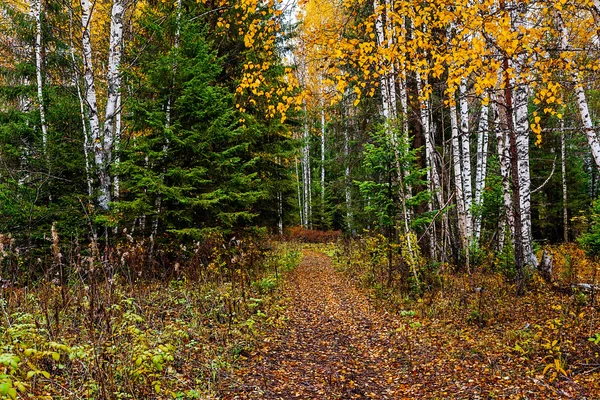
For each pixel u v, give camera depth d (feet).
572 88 26.32
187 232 32.04
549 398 15.34
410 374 18.89
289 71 27.50
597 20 21.21
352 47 24.45
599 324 21.77
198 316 23.02
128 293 24.64
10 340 14.73
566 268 35.01
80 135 40.63
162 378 15.12
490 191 41.47
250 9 26.55
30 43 44.50
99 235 34.24
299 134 106.63
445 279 33.45
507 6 23.22
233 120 39.96
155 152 31.40
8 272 24.58
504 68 25.93
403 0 24.90
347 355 21.70
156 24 33.76
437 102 49.19
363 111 55.21
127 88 39.47
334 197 101.24
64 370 14.57
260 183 43.47
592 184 85.61
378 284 37.01
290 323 27.25
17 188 34.32
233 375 17.48
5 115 42.91
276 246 61.72
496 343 21.47
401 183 34.17
